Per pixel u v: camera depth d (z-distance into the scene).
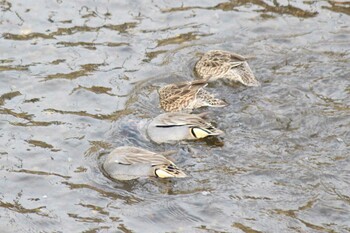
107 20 21.02
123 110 17.70
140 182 15.37
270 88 18.14
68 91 18.25
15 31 20.38
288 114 17.16
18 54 19.48
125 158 15.57
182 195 14.94
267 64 19.08
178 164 15.82
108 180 15.50
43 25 20.67
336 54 19.36
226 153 16.06
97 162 15.98
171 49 19.98
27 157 16.05
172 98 17.94
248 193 14.86
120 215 14.48
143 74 19.06
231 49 19.88
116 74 18.97
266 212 14.38
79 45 19.97
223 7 21.62
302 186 14.98
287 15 21.28
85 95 18.12
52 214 14.50
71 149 16.34
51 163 15.91
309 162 15.62
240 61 18.66
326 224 14.06
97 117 17.41
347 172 15.30
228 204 14.62
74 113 17.48
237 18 21.17
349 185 14.97
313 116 17.02
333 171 15.34
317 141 16.27
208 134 16.52
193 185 15.18
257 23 20.92
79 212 14.56
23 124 17.02
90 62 19.34
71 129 16.95
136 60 19.53
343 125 16.70
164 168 15.35
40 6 21.47
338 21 20.91
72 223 14.27
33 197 14.95
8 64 19.09
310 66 18.89
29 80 18.55
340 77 18.41
